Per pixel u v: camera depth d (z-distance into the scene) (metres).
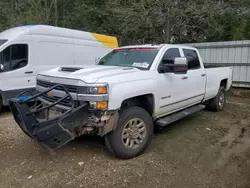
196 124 5.57
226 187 3.05
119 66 4.37
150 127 3.96
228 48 10.78
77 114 3.20
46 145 3.12
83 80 3.28
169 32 13.09
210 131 5.11
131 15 12.41
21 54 6.96
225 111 6.92
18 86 6.96
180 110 5.12
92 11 15.81
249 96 9.62
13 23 16.09
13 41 6.74
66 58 8.17
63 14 18.78
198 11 11.98
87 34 8.95
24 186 3.00
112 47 10.09
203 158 3.83
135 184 3.07
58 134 3.11
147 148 4.13
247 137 4.79
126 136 3.65
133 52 4.79
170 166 3.54
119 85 3.44
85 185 3.03
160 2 11.90
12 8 17.11
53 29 7.75
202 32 14.42
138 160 3.69
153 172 3.36
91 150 4.01
